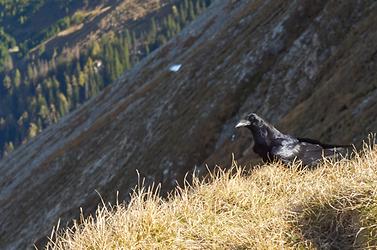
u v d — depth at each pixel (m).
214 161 65.56
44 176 106.25
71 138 129.62
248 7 102.06
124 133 95.75
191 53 118.75
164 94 95.25
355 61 48.12
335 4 72.94
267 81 76.00
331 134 40.16
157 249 6.75
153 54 143.62
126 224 6.95
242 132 64.38
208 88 85.06
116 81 145.88
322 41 71.44
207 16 137.50
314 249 6.65
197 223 7.19
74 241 6.99
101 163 94.06
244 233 6.99
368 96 40.56
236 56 85.94
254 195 7.96
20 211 101.62
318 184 7.87
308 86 68.31
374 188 6.79
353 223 6.65
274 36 80.38
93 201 84.88
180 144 78.06
